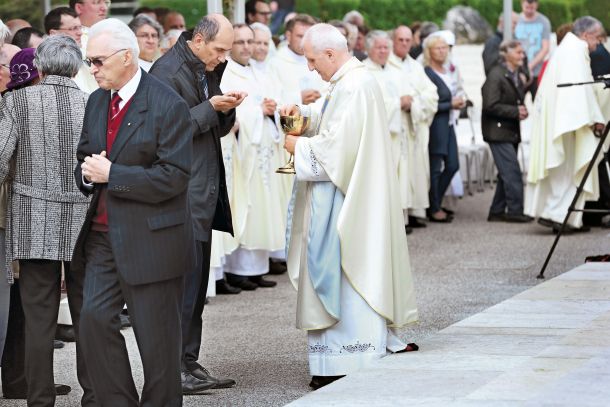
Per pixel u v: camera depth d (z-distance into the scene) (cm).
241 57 1286
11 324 856
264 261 1298
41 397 785
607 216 1772
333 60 849
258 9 1548
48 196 776
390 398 738
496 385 750
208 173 842
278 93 1365
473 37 2956
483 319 1001
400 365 830
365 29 1780
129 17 1508
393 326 859
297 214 870
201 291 860
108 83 690
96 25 693
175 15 1425
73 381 907
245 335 1048
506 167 1742
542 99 1603
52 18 1114
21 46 1067
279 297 1238
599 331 913
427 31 1898
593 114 1573
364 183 840
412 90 1656
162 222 690
